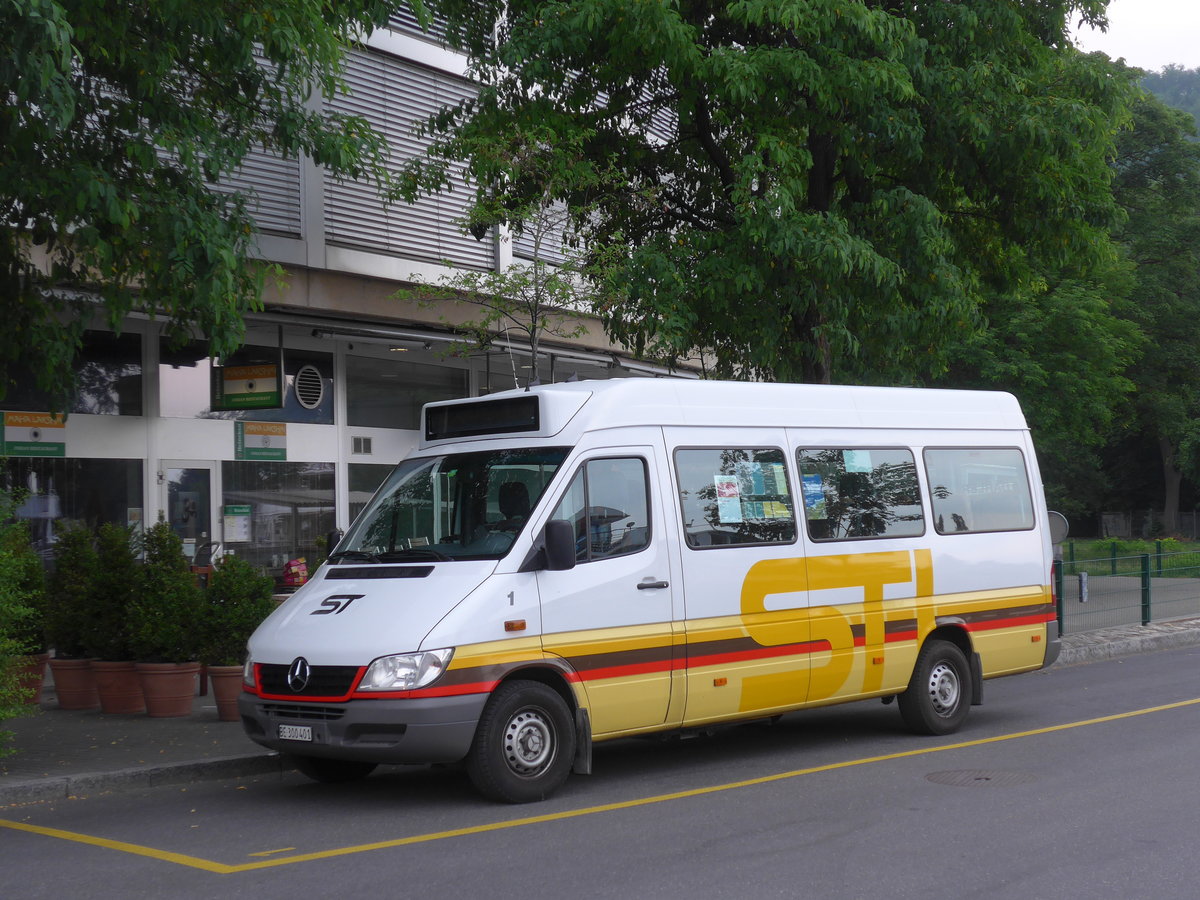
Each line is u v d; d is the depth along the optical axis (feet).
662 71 51.60
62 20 27.61
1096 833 23.41
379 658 25.93
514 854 22.67
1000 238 58.65
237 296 35.04
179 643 38.78
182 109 35.76
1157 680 47.93
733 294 48.88
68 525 50.72
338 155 38.99
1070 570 60.90
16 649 31.45
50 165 33.45
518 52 47.80
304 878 21.31
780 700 32.04
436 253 62.95
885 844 22.82
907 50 49.37
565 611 27.99
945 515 36.94
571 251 65.87
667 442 30.86
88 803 28.86
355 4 40.22
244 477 58.95
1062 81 54.60
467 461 30.25
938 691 36.09
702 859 22.00
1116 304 101.45
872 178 55.01
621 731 28.89
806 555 33.01
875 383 62.34
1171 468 183.32
